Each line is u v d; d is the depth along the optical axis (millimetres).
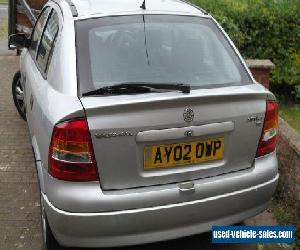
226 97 2963
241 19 6664
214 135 2998
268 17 6668
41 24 4566
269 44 6781
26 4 8211
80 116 2727
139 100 2744
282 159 4320
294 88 7164
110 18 3385
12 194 4312
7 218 3934
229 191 3088
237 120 3053
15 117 6266
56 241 3209
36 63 4152
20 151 5219
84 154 2750
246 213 3219
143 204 2848
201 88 3158
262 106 3164
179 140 2891
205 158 3008
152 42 3309
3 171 4750
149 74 3146
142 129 2787
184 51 3344
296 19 6727
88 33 3242
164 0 3928
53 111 2893
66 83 2994
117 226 2824
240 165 3156
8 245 3590
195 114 2891
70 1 3777
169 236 2971
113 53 3182
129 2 3725
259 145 3211
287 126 4605
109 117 2736
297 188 3953
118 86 2955
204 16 3684
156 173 2891
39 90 3465
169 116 2826
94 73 3049
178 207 2924
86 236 2828
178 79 3180
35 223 3867
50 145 2854
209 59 3375
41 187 3092
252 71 5691
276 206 4137
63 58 3131
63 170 2793
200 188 2986
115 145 2768
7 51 10117
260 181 3209
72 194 2781
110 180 2814
